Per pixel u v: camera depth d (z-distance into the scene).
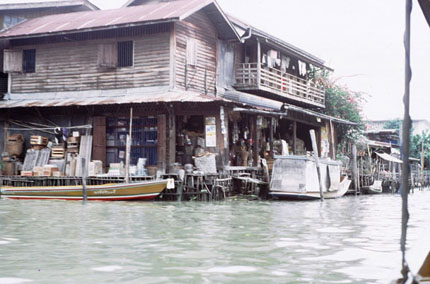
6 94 22.73
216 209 15.06
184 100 17.94
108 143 20.38
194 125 20.59
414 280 3.56
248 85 24.39
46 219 12.09
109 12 23.52
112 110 20.22
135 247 8.20
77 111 21.05
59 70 22.02
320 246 8.38
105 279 5.98
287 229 10.59
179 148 20.16
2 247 8.17
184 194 18.19
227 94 23.31
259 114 22.27
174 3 22.09
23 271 6.40
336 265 6.80
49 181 19.81
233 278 6.04
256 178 21.50
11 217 12.48
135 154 19.91
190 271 6.41
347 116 32.47
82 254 7.57
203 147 19.58
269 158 23.38
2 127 22.11
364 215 14.03
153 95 19.77
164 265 6.78
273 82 25.83
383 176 32.22
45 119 21.64
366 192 28.11
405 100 3.86
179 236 9.44
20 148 21.48
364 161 32.28
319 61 30.25
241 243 8.65
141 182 17.30
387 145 37.66
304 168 19.25
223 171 18.95
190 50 21.03
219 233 9.88
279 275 6.20
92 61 21.47
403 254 3.79
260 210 14.93
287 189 19.30
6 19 24.73
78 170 19.70
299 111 24.47
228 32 23.09
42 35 21.17
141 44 20.70
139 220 12.01
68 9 26.41
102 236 9.41
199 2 20.95
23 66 22.70
